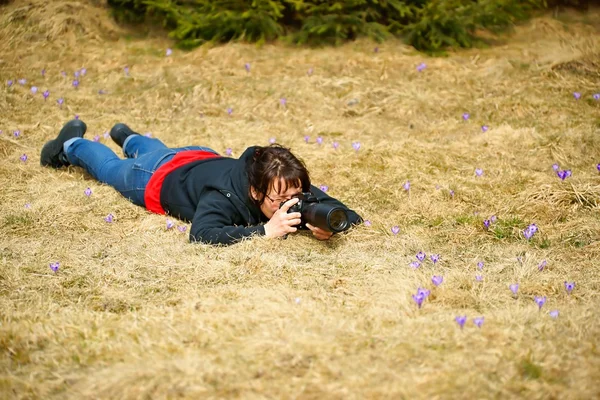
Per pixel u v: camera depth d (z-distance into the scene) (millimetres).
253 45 10016
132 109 8359
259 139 7395
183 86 8711
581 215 5465
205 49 9906
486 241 5121
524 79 8859
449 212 5570
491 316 3732
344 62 9406
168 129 7711
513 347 3375
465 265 4684
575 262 4711
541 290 4199
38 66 9477
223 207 4957
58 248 4863
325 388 3066
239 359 3287
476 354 3312
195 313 3801
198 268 4492
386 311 3795
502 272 4562
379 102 8344
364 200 5863
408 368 3211
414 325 3605
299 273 4457
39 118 7832
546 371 3201
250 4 10016
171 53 9984
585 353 3344
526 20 11180
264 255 4609
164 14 10688
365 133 7629
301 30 10195
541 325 3598
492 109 8117
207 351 3387
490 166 6492
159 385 3121
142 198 5566
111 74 9242
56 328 3678
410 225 5391
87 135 7449
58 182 6109
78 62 9641
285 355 3287
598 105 8117
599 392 3057
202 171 5227
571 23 11391
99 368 3324
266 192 4844
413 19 10344
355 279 4375
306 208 4824
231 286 4258
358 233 5172
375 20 10391
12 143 6949
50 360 3410
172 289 4277
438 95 8484
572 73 8922
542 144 6957
